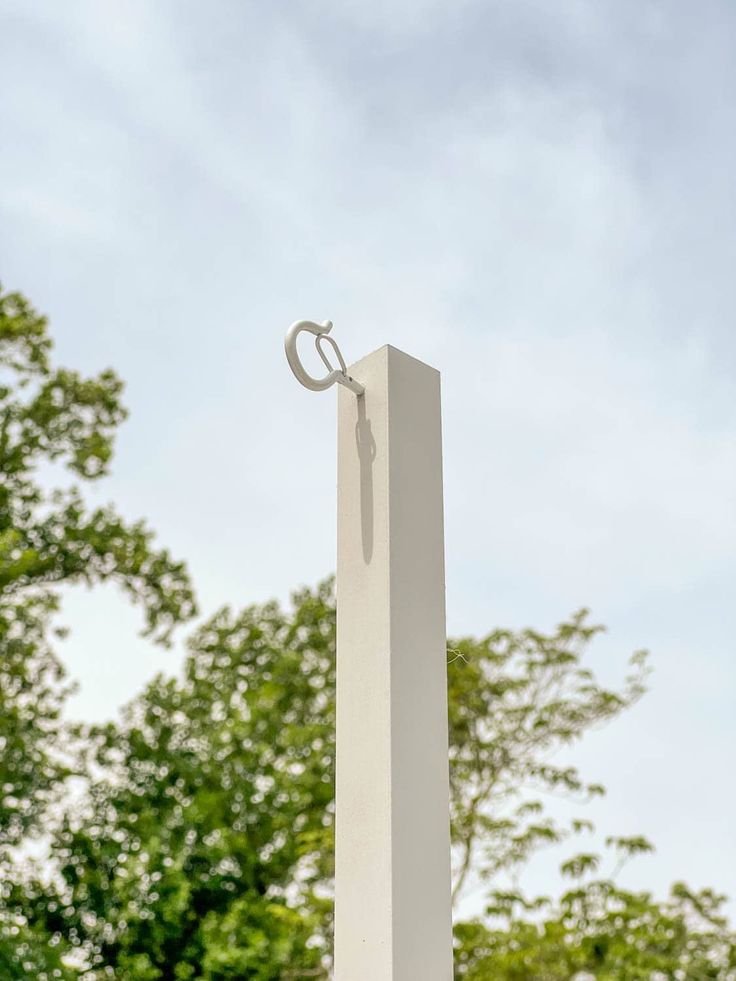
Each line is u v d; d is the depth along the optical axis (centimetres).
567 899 651
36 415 721
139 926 690
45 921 691
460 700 680
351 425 204
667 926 645
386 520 191
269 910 683
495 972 626
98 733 750
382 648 184
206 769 762
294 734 770
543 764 682
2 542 651
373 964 168
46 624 716
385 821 174
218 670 841
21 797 679
